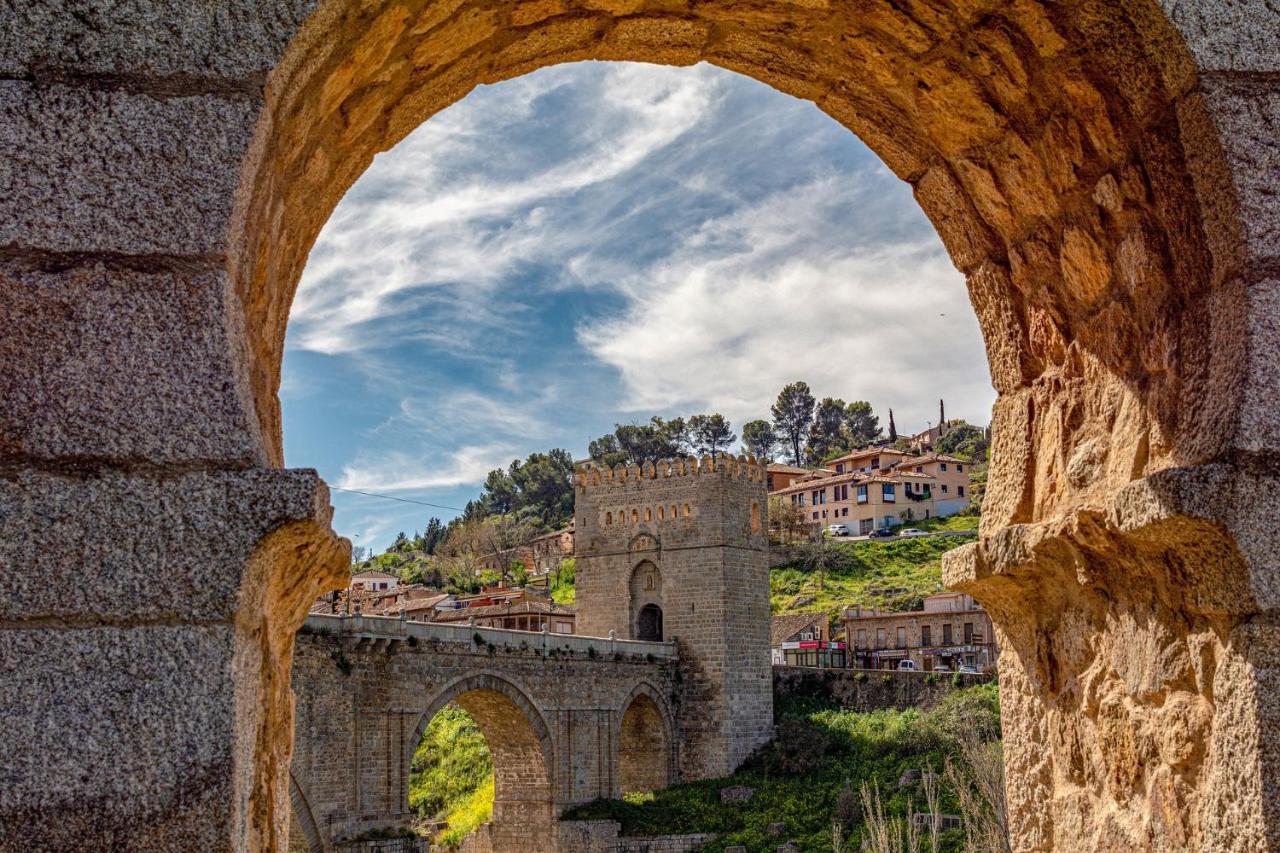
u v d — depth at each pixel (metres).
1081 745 6.77
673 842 62.50
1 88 4.65
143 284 4.65
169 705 4.38
